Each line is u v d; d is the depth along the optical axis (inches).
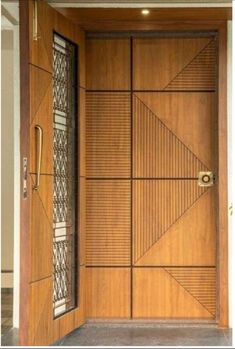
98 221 180.1
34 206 140.4
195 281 177.8
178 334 165.9
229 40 173.8
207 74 179.9
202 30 177.3
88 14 168.6
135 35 179.9
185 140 179.6
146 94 180.4
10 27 175.8
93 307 178.9
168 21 173.9
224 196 172.4
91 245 179.8
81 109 173.6
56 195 161.5
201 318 177.6
